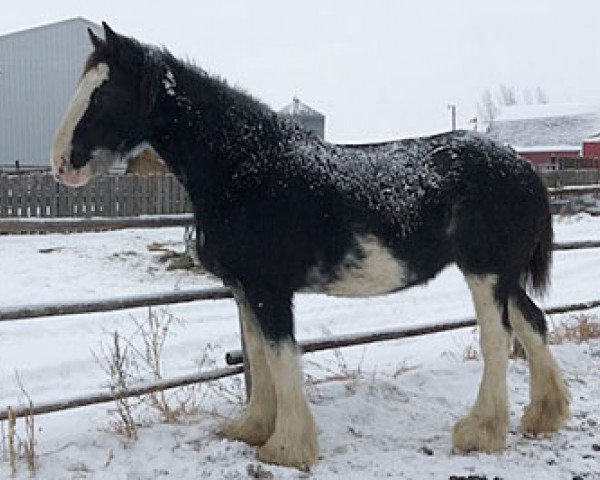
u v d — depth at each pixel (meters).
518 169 4.70
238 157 4.35
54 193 15.02
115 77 4.32
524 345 4.95
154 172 15.92
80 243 14.10
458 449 4.58
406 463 4.38
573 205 19.42
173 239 14.61
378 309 9.83
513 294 4.87
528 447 4.64
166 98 4.41
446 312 9.70
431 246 4.60
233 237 4.31
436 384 5.86
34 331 8.29
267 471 4.20
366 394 5.55
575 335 7.18
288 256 4.31
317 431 4.79
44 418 5.29
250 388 5.21
